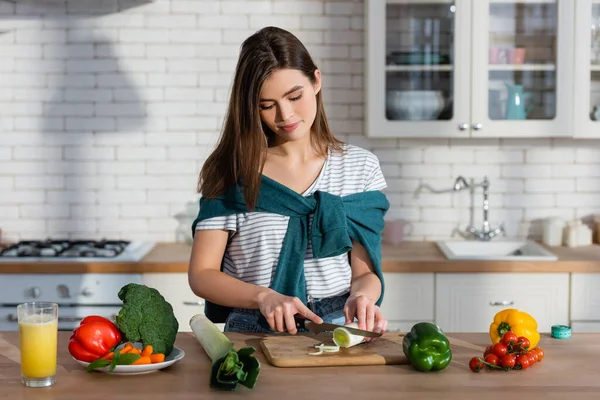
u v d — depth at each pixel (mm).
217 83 4191
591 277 3697
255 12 4160
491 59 3885
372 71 3883
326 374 1887
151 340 1938
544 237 4164
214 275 2254
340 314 2340
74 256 3771
